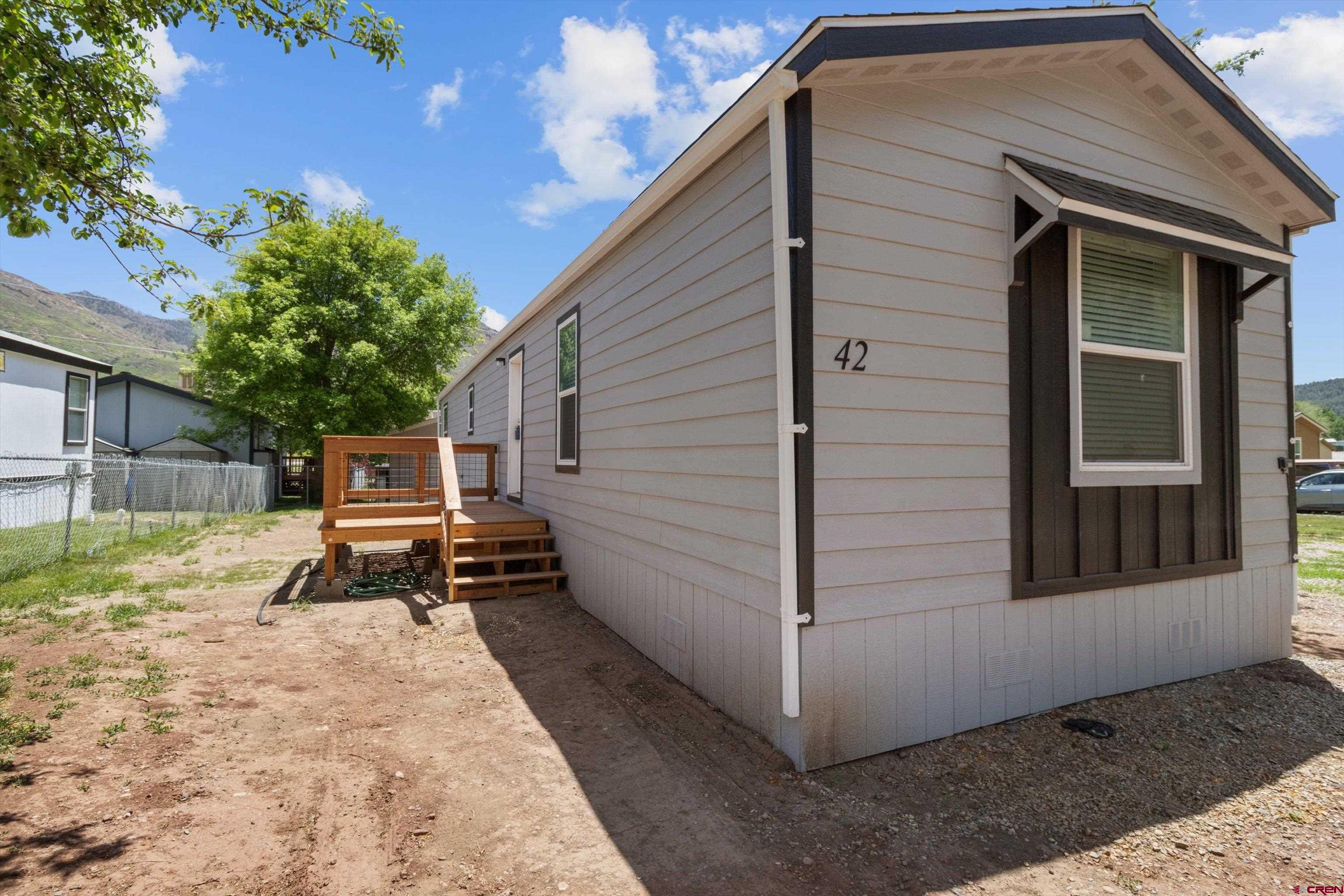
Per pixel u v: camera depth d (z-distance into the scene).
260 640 5.06
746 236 3.44
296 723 3.56
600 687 4.19
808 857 2.39
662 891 2.18
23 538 9.24
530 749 3.29
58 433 12.54
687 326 4.13
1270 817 2.73
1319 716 3.78
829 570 3.07
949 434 3.41
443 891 2.15
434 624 5.51
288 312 17.73
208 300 4.02
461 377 13.95
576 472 6.40
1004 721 3.60
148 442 20.73
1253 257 3.97
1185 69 4.05
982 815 2.70
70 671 4.09
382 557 9.15
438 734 3.47
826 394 3.07
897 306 3.28
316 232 18.73
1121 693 4.04
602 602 5.62
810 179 3.06
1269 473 4.85
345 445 6.72
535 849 2.42
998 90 3.68
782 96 3.05
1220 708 3.87
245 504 15.41
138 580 7.21
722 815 2.67
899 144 3.33
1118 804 2.81
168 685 3.98
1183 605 4.34
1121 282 4.08
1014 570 3.59
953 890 2.21
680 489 4.22
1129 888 2.25
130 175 3.70
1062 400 3.78
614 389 5.41
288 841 2.43
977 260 3.54
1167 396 4.26
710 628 3.84
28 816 2.47
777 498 3.13
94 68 3.41
